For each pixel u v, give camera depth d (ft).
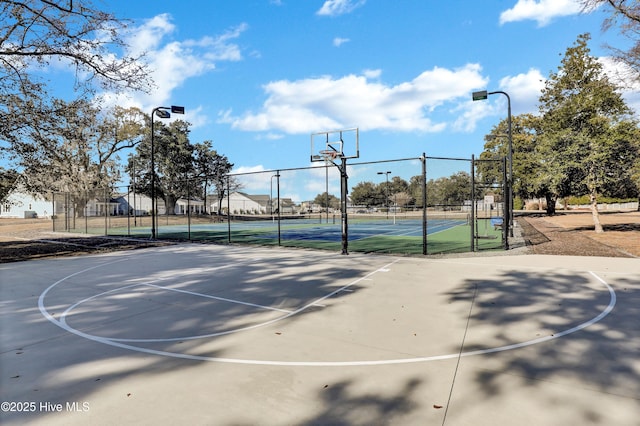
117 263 41.14
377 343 15.64
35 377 12.76
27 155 53.42
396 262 38.68
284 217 201.57
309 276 31.32
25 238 80.43
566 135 62.75
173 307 21.99
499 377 12.31
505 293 24.23
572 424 9.55
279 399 11.03
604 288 25.32
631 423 9.59
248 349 15.15
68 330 17.99
